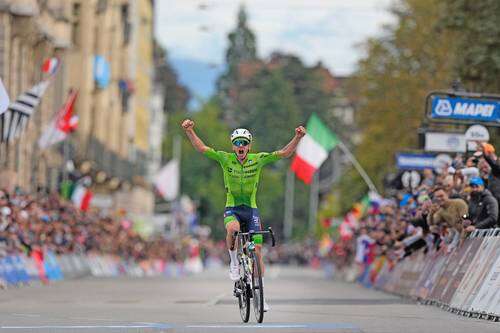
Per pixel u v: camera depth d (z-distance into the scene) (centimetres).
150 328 3306
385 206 7288
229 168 3609
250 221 3631
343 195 16138
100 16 15138
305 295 6112
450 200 4694
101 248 10650
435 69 12081
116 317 3909
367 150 12769
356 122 13050
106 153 14950
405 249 5747
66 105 8831
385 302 5225
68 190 11200
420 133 6769
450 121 6309
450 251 4741
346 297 5844
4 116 7231
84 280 8388
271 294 6241
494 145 8419
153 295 5847
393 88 12350
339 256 11875
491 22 8156
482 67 8250
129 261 12131
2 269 6359
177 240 18500
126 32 17588
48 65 7725
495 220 4453
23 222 7256
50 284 7275
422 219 5369
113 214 14625
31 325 3475
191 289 6781
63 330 3256
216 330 3234
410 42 12188
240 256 3656
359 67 12600
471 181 4647
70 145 12425
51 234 8269
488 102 6262
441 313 4203
